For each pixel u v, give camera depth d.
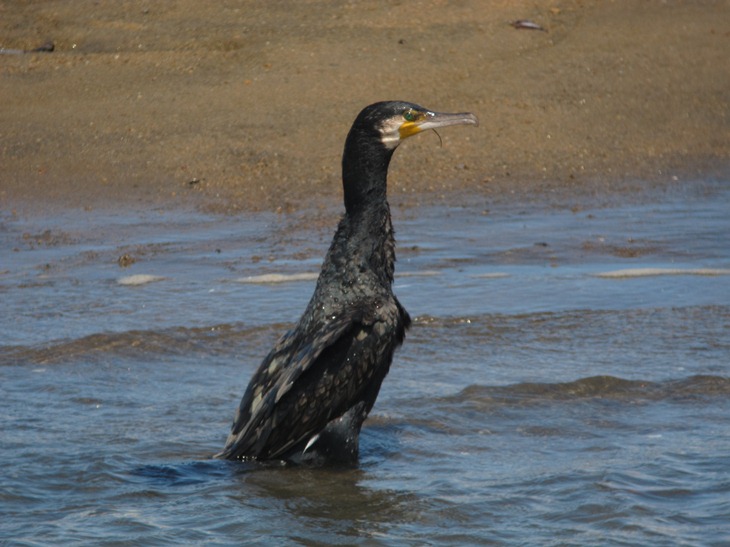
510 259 15.02
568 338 11.83
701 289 13.47
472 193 18.62
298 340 8.80
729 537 7.59
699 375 10.67
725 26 24.98
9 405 10.09
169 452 9.14
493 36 24.50
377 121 8.99
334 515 8.05
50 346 11.56
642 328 12.09
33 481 8.53
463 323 12.32
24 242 16.30
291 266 14.78
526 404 10.19
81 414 9.92
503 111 21.61
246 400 8.83
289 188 18.72
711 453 9.05
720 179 19.03
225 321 12.41
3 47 24.67
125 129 20.92
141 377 10.88
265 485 8.52
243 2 26.70
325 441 8.80
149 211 17.84
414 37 24.45
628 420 9.83
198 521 7.93
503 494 8.37
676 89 22.38
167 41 24.72
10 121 21.20
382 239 9.00
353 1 26.52
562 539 7.62
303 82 22.55
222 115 21.38
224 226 17.00
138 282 14.12
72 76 23.08
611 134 20.88
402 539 7.67
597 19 25.47
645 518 7.91
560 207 17.80
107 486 8.48
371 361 8.63
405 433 9.61
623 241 15.79
